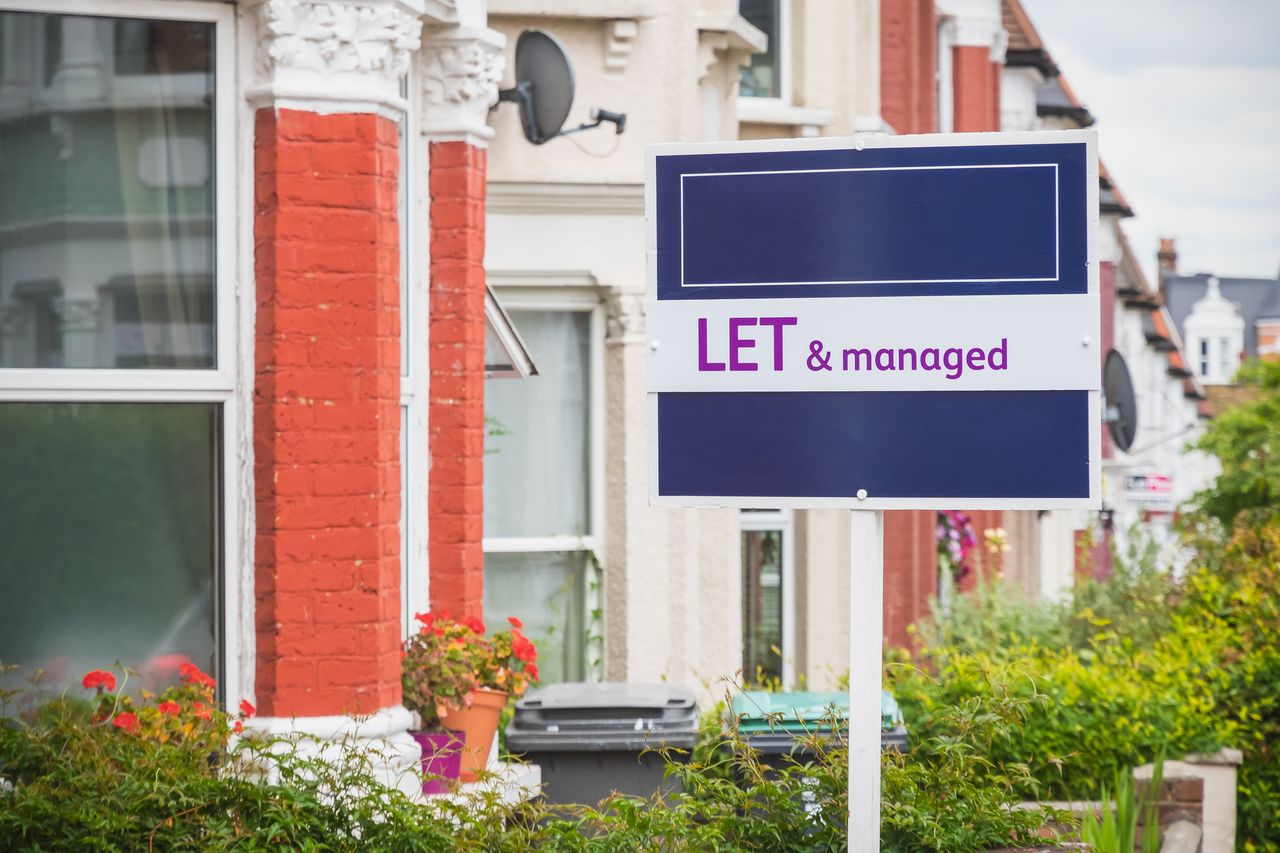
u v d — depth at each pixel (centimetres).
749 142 538
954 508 528
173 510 702
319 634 697
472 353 839
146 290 704
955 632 1289
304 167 698
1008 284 527
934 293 530
